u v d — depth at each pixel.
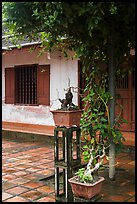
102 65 4.96
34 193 4.30
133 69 5.13
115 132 4.73
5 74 10.44
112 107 4.86
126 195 4.20
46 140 8.47
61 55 8.78
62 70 8.95
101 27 4.07
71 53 8.61
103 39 4.60
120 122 5.00
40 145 8.07
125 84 8.09
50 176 5.09
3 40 8.70
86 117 4.67
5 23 4.59
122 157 6.40
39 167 5.76
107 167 5.55
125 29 4.52
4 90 10.49
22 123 10.05
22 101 10.16
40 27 4.48
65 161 3.99
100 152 4.67
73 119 4.05
